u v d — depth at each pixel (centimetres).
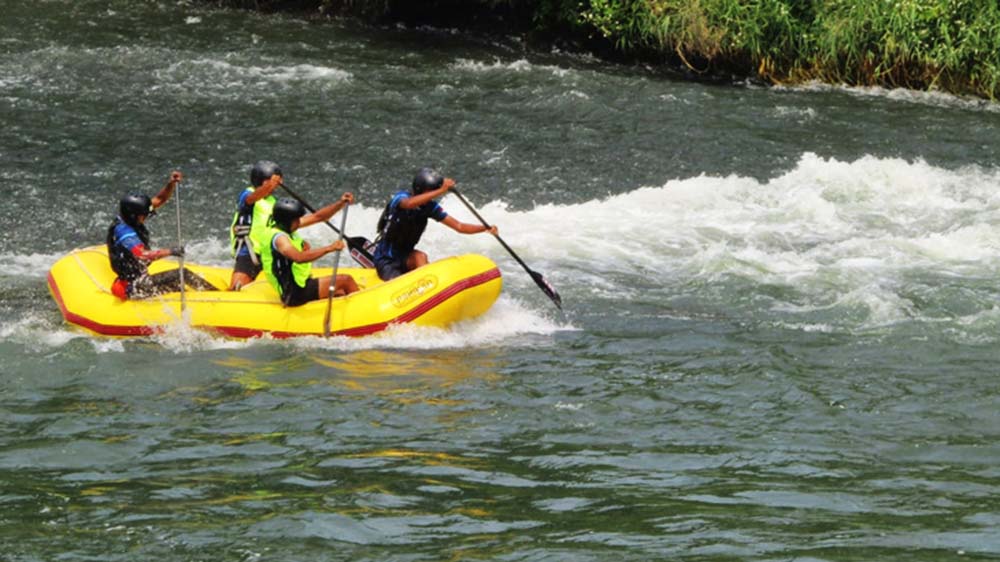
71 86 4022
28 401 2027
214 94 4047
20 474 1727
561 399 2084
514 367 2241
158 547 1490
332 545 1500
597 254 2977
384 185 3378
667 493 1689
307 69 4381
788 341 2412
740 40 4697
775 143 3903
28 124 3659
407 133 3794
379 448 1850
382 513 1603
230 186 3316
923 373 2236
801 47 4741
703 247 3042
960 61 4697
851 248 3041
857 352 2350
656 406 2059
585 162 3647
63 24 4744
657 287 2755
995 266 2909
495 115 4016
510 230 3122
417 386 2128
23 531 1531
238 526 1554
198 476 1728
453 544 1506
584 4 4978
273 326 2330
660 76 4731
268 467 1766
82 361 2209
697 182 3488
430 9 5238
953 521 1595
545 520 1588
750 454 1852
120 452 1819
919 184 3531
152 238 2967
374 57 4625
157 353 2258
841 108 4362
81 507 1612
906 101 4547
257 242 2430
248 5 5275
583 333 2450
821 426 1978
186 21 4944
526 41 5022
